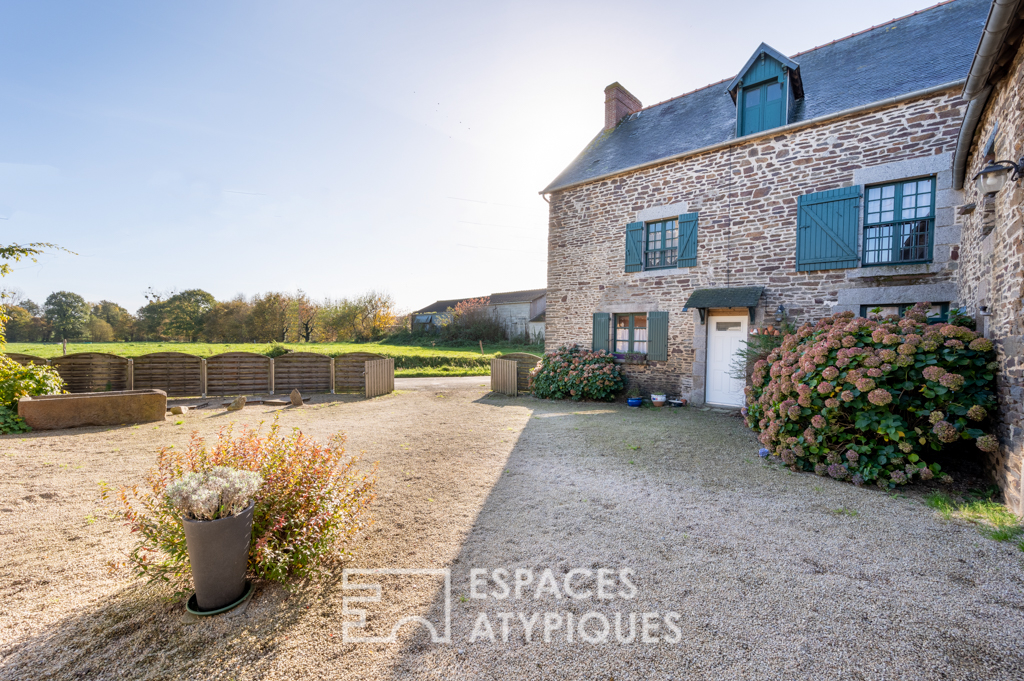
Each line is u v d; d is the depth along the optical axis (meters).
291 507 2.75
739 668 1.99
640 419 7.64
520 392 11.38
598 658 2.07
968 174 5.55
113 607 2.45
